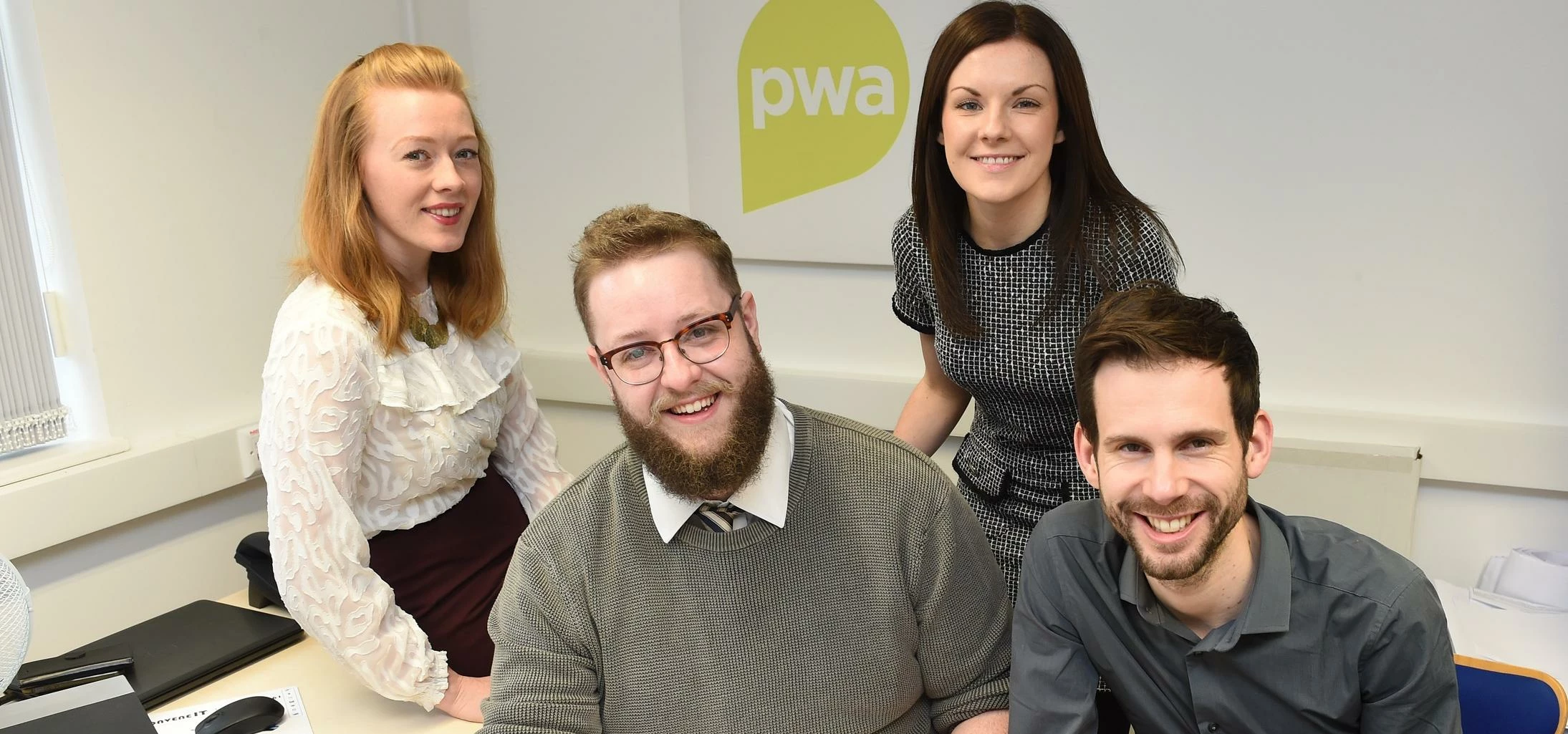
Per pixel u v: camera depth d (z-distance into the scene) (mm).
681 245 1335
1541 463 2363
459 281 1946
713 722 1415
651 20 3125
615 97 3230
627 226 1351
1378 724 1299
